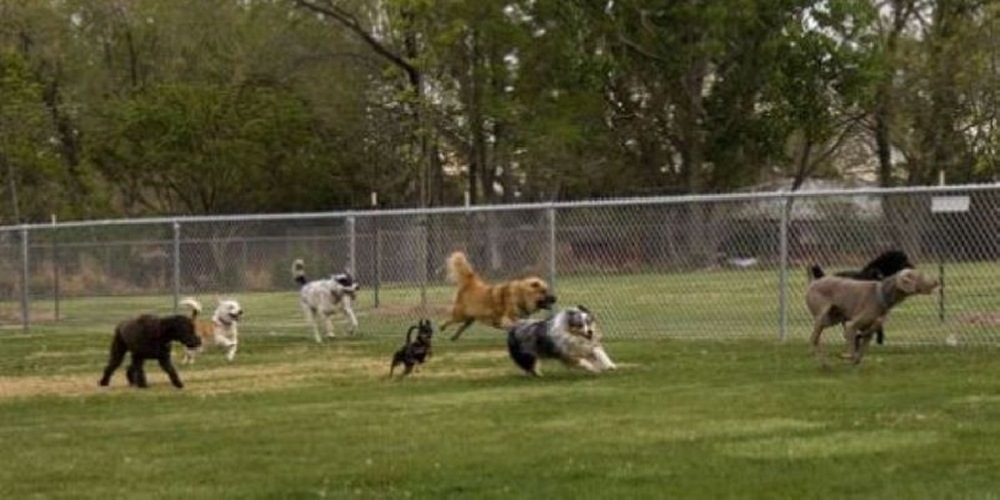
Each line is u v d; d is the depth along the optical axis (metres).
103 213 50.88
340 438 10.35
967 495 7.43
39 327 24.67
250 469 9.08
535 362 14.28
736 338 17.67
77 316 25.44
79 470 9.27
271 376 15.70
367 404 12.55
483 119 45.28
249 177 50.78
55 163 49.44
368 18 46.59
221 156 49.78
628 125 47.88
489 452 9.38
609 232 22.33
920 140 47.41
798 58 44.19
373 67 47.59
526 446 9.61
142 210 54.28
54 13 53.25
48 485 8.74
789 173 53.03
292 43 48.03
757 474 8.24
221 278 25.70
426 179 45.72
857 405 11.07
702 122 46.97
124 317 24.09
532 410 11.60
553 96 45.31
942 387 12.01
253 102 49.88
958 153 47.12
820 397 11.66
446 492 8.02
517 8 44.12
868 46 45.12
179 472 9.07
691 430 10.12
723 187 48.38
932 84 46.31
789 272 20.55
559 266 22.52
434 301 23.39
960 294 20.14
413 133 45.84
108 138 50.62
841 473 8.17
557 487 8.04
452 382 14.17
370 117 49.91
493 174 47.50
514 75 45.41
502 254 23.08
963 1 47.00
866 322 13.59
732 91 46.06
